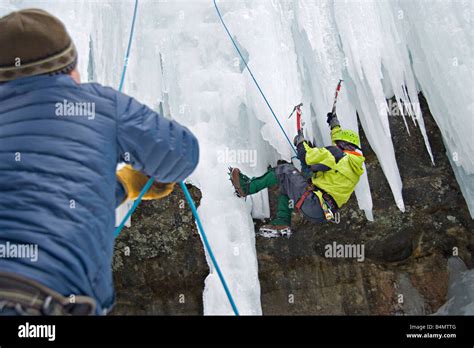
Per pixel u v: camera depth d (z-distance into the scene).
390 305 3.94
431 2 3.81
